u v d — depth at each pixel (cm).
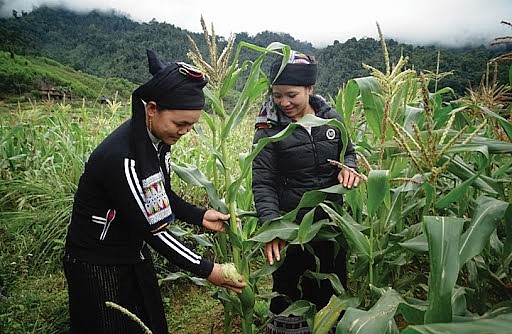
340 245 247
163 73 177
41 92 1436
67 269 206
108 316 204
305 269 263
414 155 188
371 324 153
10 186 535
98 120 668
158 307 219
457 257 136
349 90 259
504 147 199
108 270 201
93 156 190
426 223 142
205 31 220
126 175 181
